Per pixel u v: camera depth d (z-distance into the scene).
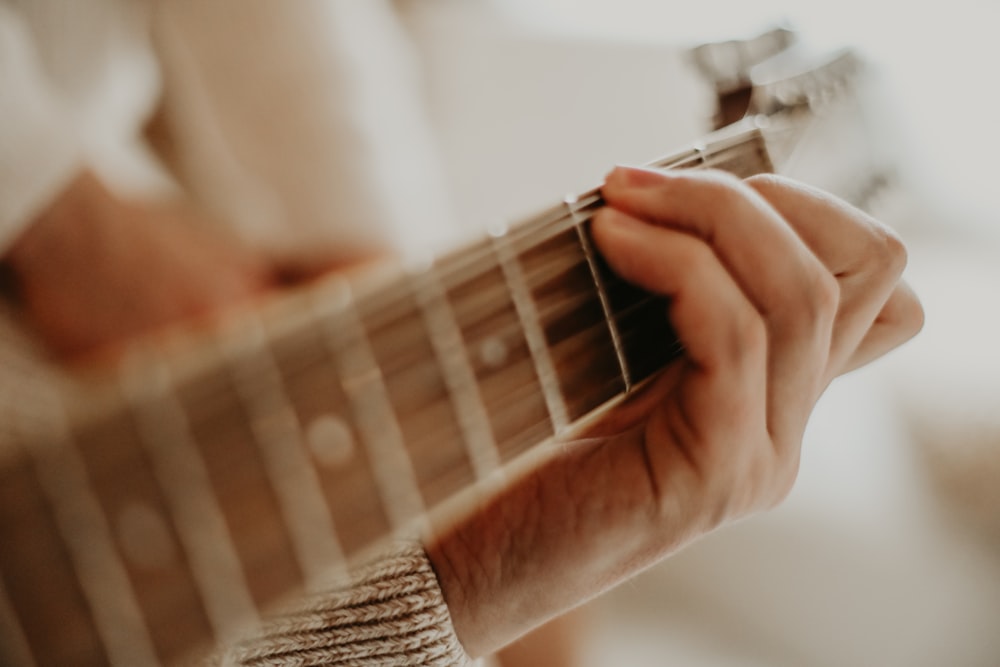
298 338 0.31
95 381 0.30
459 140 1.16
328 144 0.65
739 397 0.34
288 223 0.65
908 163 0.81
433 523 0.38
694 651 0.70
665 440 0.35
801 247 0.34
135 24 0.50
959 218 0.85
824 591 0.71
